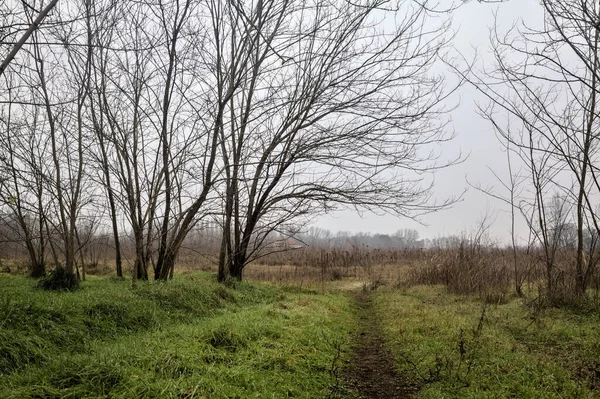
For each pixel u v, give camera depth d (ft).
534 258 42.75
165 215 39.22
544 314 28.30
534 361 19.22
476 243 52.54
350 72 39.47
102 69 33.94
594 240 31.89
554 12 20.74
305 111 41.11
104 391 14.12
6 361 16.49
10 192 38.93
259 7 31.65
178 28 35.24
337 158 40.81
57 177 34.27
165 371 15.71
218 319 25.61
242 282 47.73
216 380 15.71
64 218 34.04
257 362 18.28
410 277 57.00
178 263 75.31
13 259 71.41
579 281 31.86
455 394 16.66
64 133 37.58
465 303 37.91
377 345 26.30
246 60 34.99
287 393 16.15
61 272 32.53
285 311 29.30
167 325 25.02
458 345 22.08
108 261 76.64
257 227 49.78
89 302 24.11
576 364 19.19
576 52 19.86
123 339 21.27
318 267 78.79
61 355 17.85
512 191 38.47
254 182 46.62
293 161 41.29
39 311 21.16
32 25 15.60
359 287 59.36
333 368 19.90
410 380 19.36
